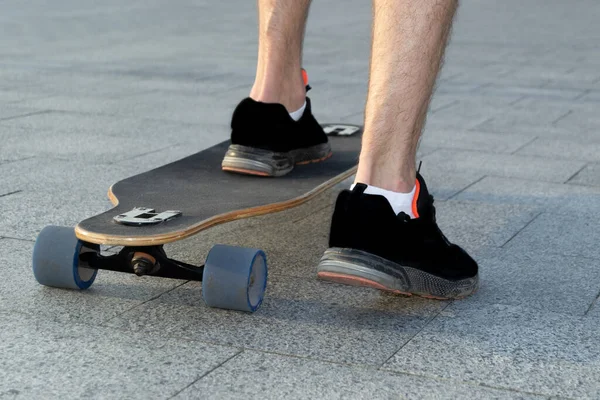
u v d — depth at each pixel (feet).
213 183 11.43
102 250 11.78
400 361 8.53
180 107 24.02
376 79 9.58
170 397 7.64
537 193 15.69
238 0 63.82
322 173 12.41
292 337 9.05
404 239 9.61
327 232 13.15
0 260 11.28
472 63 34.12
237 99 25.49
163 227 9.12
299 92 12.71
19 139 19.29
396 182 9.68
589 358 8.71
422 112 9.66
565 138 20.86
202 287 9.58
